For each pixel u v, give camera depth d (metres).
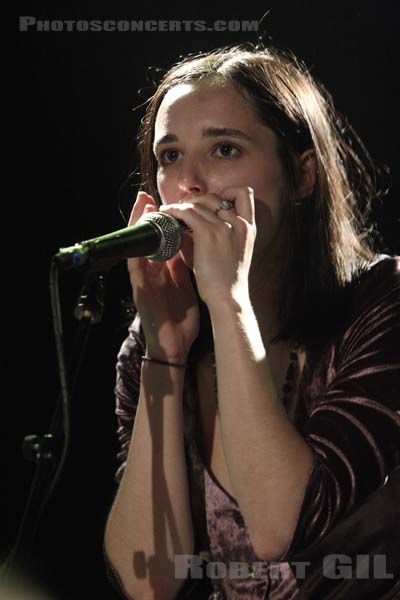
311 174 5.68
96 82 9.77
